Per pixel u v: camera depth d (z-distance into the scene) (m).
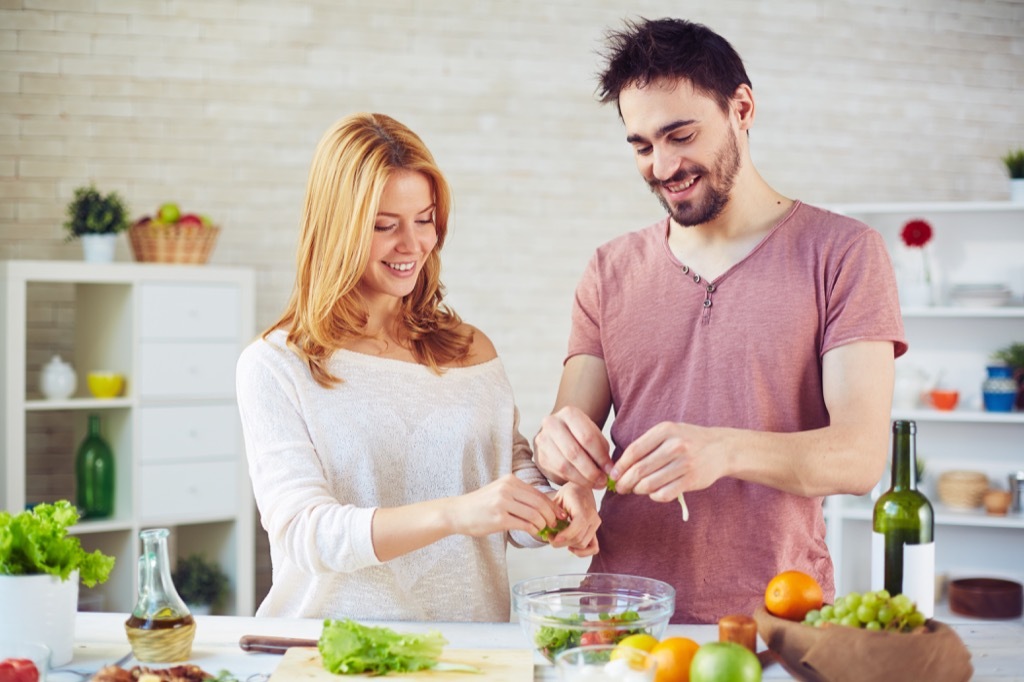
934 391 4.53
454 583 1.91
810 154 5.11
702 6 5.00
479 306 4.89
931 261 4.65
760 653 1.56
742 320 1.91
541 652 1.54
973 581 4.43
